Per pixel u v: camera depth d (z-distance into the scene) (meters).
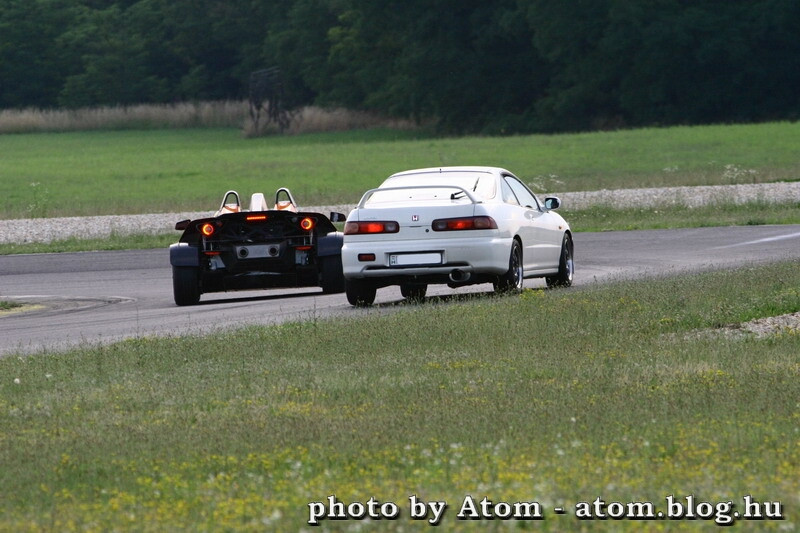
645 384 31.25
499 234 52.41
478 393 30.81
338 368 35.59
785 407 27.67
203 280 60.44
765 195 124.56
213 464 24.20
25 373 37.06
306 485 21.70
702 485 20.91
